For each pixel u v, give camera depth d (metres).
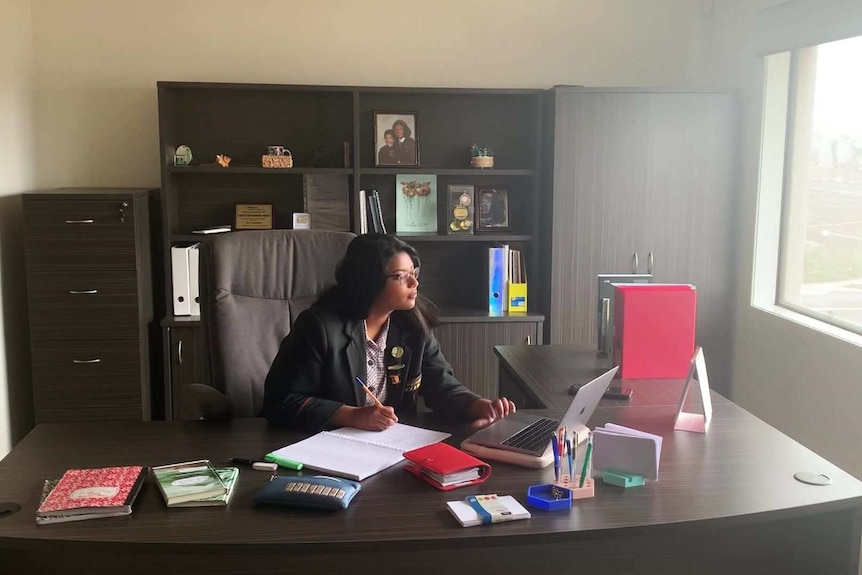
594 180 3.70
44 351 3.49
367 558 1.51
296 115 3.93
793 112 3.52
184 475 1.59
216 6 3.86
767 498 1.54
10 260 3.55
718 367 3.88
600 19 4.08
